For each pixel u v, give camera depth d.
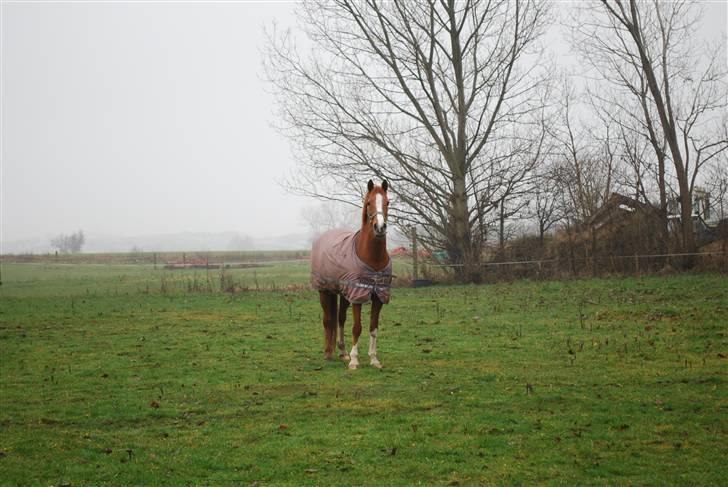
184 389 10.80
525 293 22.52
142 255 84.38
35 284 34.66
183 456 7.62
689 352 12.43
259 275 39.94
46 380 11.67
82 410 9.66
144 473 7.12
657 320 15.84
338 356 13.24
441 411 9.15
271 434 8.34
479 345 13.95
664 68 27.88
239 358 13.27
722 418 8.49
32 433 8.56
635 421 8.48
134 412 9.50
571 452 7.46
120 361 13.20
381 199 11.78
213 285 30.59
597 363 11.88
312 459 7.42
